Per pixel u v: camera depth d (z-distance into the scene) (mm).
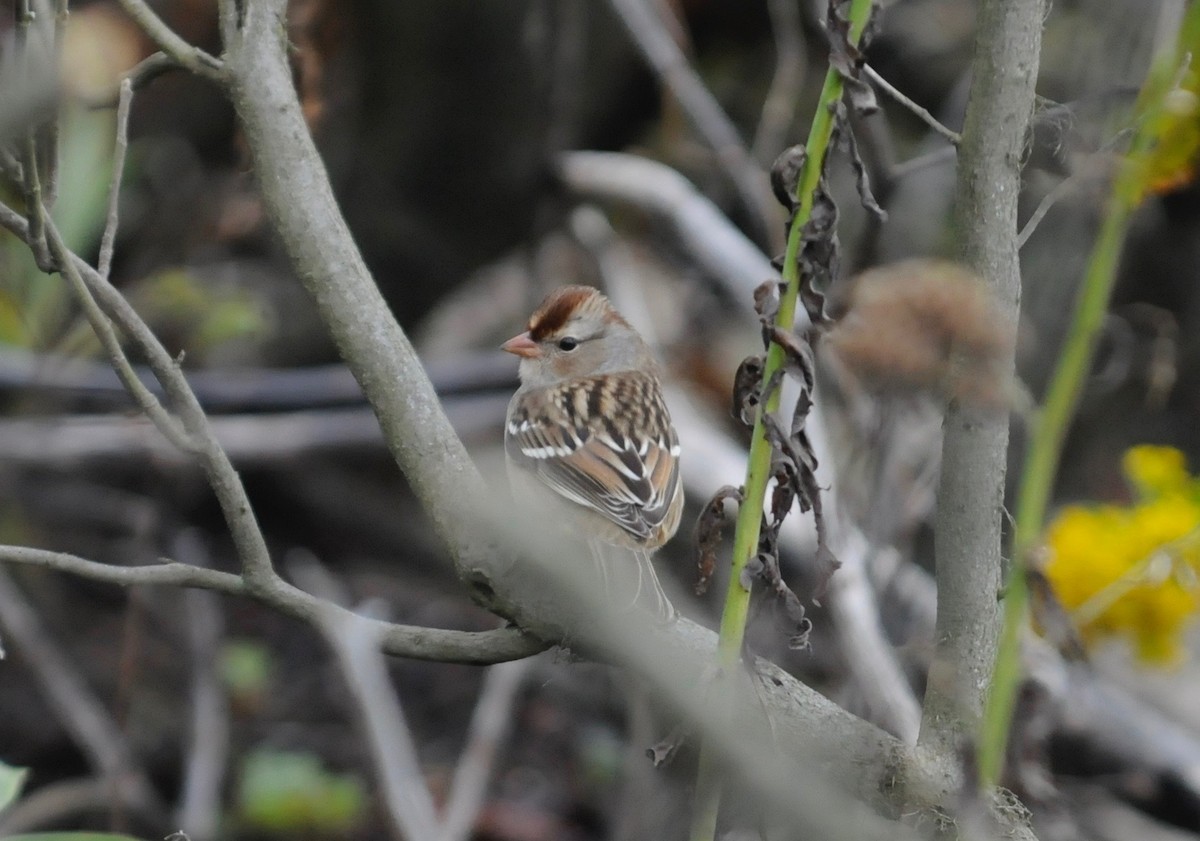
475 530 5363
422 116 14805
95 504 13719
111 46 5488
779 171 4359
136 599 12078
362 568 14445
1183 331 12781
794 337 4324
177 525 13727
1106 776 9539
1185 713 10070
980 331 3574
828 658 9383
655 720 10008
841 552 8383
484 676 13688
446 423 5668
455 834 10078
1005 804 5203
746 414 4676
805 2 14578
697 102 12641
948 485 4676
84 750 12094
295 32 7812
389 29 14469
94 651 13016
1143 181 3799
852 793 4961
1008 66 4527
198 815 10906
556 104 14305
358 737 12641
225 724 12055
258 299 14180
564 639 5266
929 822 4809
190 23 14367
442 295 15625
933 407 7770
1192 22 3742
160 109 14820
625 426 8914
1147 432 12453
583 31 14867
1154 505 7398
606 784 12320
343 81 14375
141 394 5320
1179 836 9430
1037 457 3939
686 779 9914
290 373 13891
